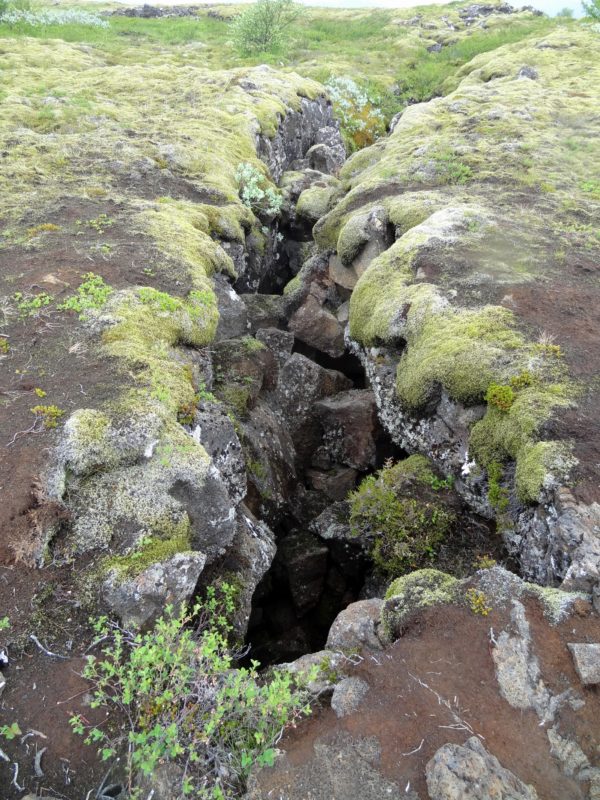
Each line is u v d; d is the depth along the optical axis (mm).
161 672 4211
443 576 5402
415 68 32188
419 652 4691
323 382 10961
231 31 31078
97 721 4129
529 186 13562
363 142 25969
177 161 14500
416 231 11117
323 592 8703
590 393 6918
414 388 8102
